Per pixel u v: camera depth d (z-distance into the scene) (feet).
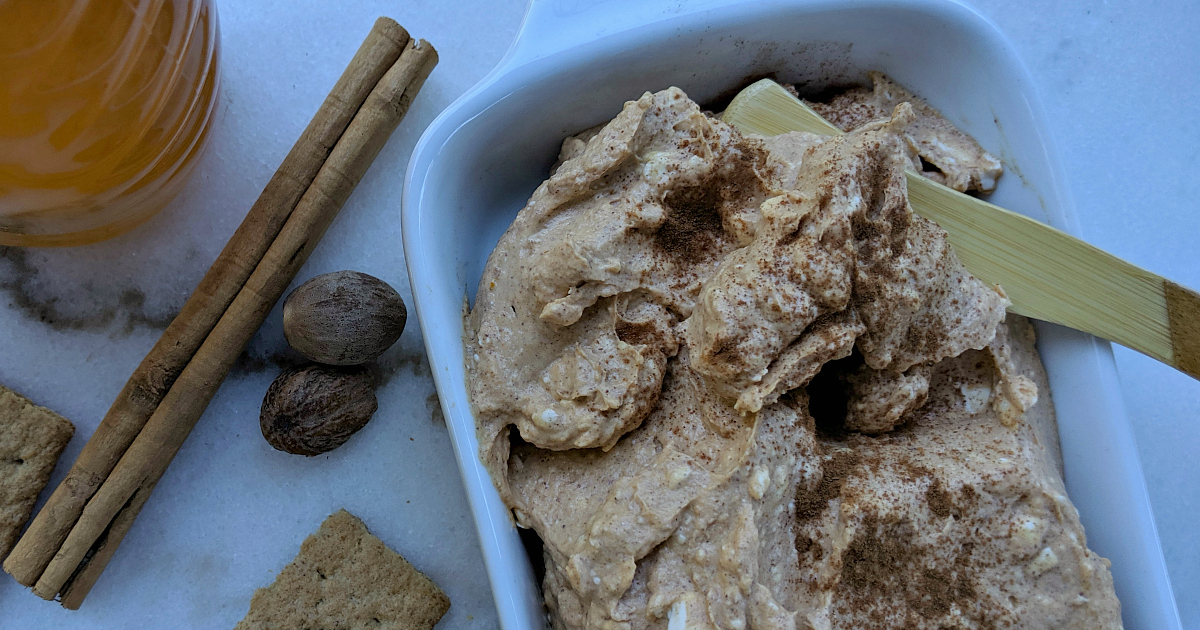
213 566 0.56
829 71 0.48
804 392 0.43
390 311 0.52
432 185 0.43
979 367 0.44
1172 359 0.43
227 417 0.56
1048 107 0.58
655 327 0.42
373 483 0.57
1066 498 0.41
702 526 0.39
